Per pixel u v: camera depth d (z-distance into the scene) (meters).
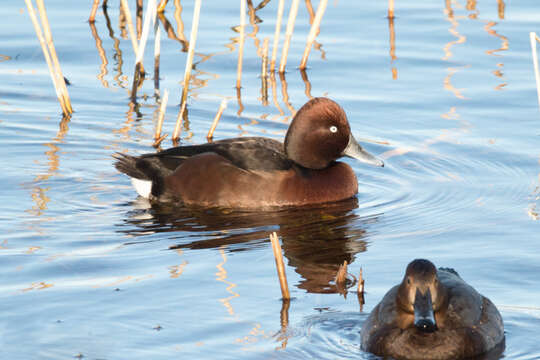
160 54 20.41
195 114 17.61
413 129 16.70
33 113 17.66
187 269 11.11
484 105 17.53
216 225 13.08
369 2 23.44
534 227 12.30
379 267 11.16
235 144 14.48
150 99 18.41
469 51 20.09
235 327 9.37
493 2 23.16
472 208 13.35
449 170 15.09
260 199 13.96
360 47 20.64
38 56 20.30
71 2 23.50
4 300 10.06
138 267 11.20
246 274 10.96
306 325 9.44
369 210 13.68
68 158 15.74
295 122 14.55
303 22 22.12
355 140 14.77
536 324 9.33
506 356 8.77
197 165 14.14
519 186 14.18
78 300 10.06
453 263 11.09
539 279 10.43
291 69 19.70
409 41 20.84
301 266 11.28
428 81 18.75
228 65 19.94
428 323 8.49
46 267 11.17
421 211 13.43
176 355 8.75
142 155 14.66
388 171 15.27
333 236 12.50
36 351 8.82
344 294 10.30
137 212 13.67
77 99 18.28
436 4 23.27
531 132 16.30
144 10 22.73
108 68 19.83
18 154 15.81
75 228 12.80
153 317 9.60
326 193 14.12
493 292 10.11
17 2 23.38
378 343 8.88
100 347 8.91
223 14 22.64
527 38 20.55
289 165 14.34
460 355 8.75
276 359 8.70
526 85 18.28
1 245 12.00
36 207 13.62
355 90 18.47
